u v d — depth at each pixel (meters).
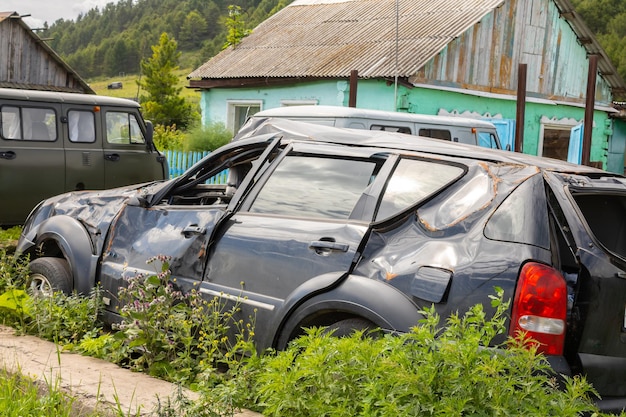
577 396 3.23
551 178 4.11
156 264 5.27
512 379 3.18
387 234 4.35
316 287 4.29
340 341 3.50
